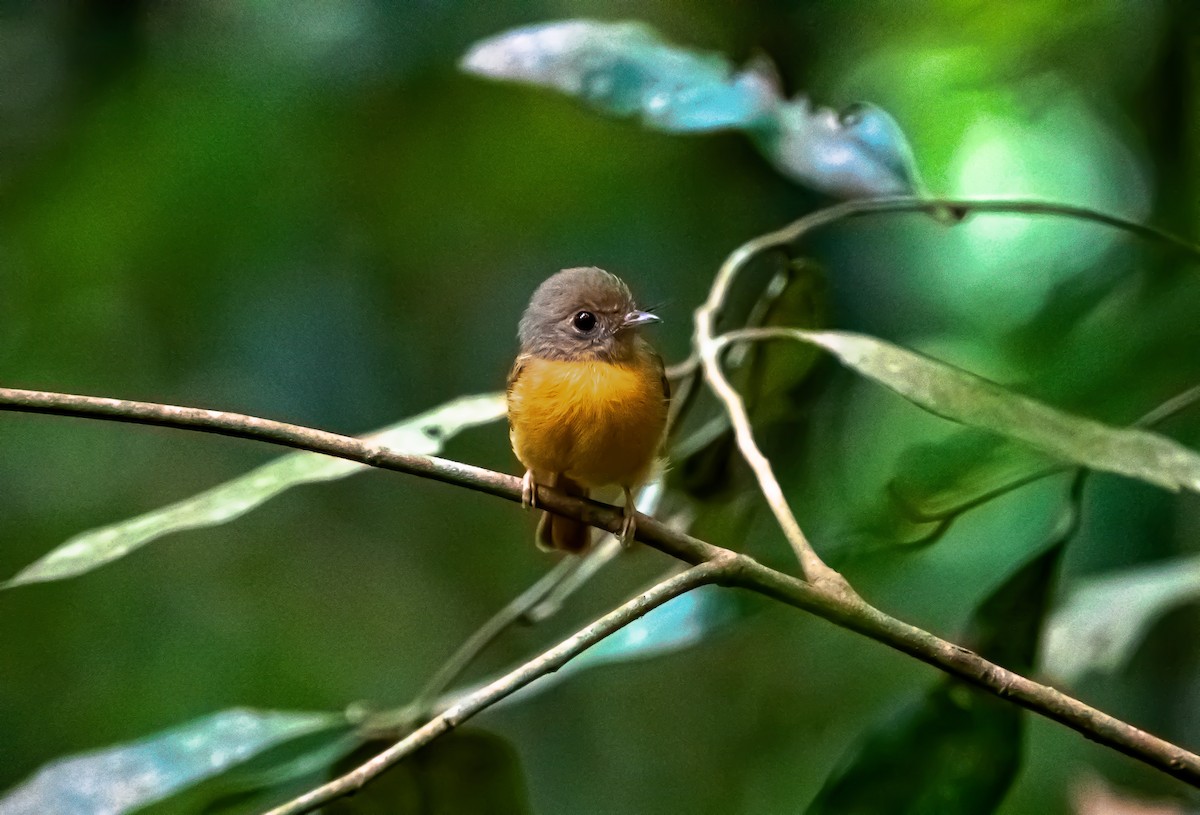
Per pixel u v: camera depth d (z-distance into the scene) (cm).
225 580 1174
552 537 762
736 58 1073
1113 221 675
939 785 589
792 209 1124
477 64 740
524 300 1162
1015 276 1017
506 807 632
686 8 1088
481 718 1185
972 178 1043
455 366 1159
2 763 1036
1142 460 550
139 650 1114
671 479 769
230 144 1050
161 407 479
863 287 1084
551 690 1188
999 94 1002
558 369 711
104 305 1081
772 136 733
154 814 899
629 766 1159
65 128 1053
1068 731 966
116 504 1131
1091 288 862
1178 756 465
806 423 787
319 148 1077
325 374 1128
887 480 754
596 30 759
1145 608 730
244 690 1103
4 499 1113
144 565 1159
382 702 1127
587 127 1109
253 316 1104
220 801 620
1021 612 628
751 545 875
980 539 1004
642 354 731
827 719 1076
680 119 730
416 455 511
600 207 1146
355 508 1252
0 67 1056
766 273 1109
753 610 701
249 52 1069
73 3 1059
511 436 742
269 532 1216
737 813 1088
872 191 730
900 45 1019
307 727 634
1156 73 890
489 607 1220
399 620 1195
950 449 713
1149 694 920
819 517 891
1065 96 968
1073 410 809
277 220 1081
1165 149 889
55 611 1111
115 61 1062
